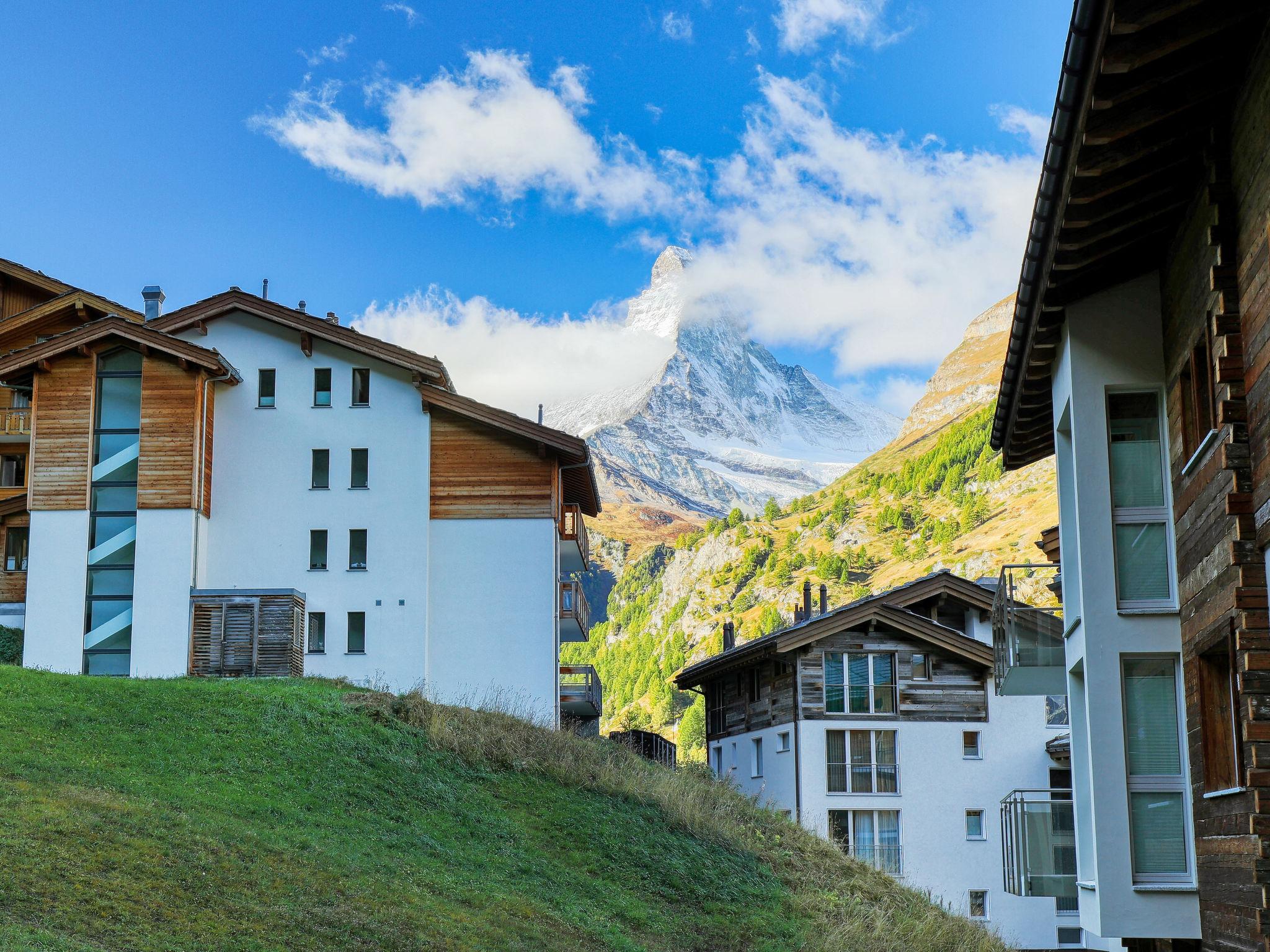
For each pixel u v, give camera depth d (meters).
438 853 21.86
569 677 45.94
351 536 39.28
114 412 38.47
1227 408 11.44
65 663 36.72
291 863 18.64
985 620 43.62
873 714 41.62
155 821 18.48
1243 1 10.08
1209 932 13.20
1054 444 19.75
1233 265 11.48
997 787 41.41
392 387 40.03
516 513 39.25
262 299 39.94
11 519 40.88
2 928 13.40
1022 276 14.56
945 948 25.83
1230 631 12.08
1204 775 13.19
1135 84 10.80
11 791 18.33
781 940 23.02
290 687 29.02
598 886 23.02
